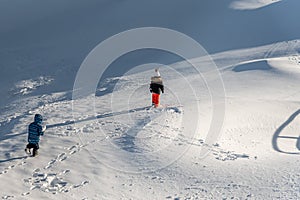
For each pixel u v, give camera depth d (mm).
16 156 10773
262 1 80625
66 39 82875
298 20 62250
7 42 82625
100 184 8969
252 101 17047
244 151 11469
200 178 9227
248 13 71062
